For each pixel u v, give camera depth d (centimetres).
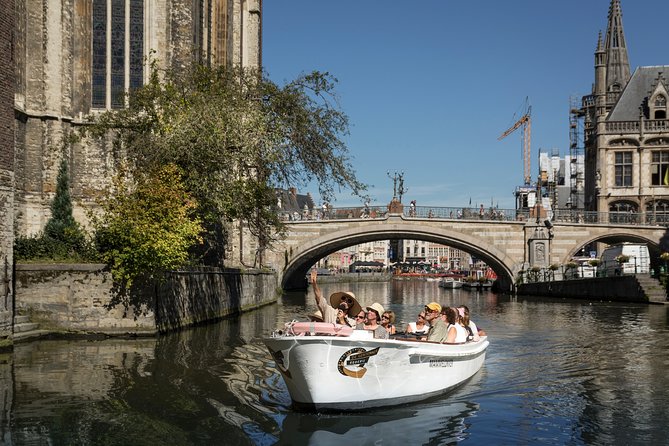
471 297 6788
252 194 2980
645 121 7162
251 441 1170
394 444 1176
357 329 1405
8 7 2114
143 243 2330
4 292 2066
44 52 3459
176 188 2548
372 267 18225
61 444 1123
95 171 3591
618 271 5388
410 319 4103
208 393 1502
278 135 3030
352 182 3262
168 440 1158
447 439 1210
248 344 2277
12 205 2127
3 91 2088
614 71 8819
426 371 1497
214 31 4222
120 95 3347
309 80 3222
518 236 6481
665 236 6369
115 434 1181
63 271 2391
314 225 6372
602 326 3156
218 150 2845
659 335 2762
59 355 1978
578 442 1193
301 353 1318
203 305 3105
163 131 2878
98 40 3672
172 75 3200
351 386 1360
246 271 4084
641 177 7156
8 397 1431
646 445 1177
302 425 1279
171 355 2011
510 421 1330
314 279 1504
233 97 3097
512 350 2328
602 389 1633
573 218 6631
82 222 3547
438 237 6469
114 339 2359
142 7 3691
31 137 3428
